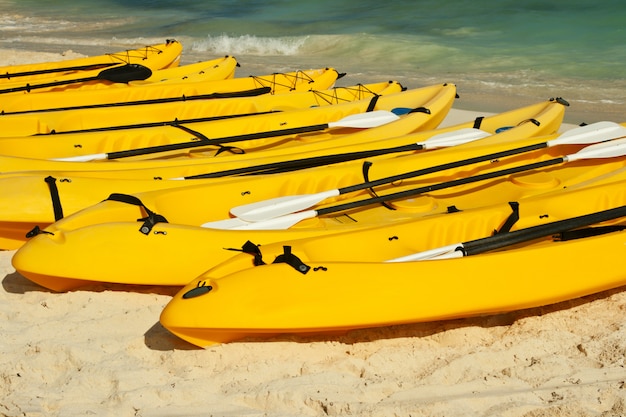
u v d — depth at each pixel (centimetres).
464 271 399
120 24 1680
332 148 596
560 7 1506
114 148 664
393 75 1146
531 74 1112
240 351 387
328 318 376
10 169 556
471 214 475
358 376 372
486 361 381
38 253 429
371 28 1485
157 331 408
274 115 714
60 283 440
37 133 700
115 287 454
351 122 674
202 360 380
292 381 359
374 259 440
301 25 1557
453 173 578
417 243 460
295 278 384
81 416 333
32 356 382
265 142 703
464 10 1555
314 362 385
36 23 1736
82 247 430
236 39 1405
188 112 763
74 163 568
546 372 371
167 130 677
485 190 571
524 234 439
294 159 576
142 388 354
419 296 387
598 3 1506
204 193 507
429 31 1427
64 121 712
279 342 393
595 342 394
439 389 356
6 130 691
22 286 462
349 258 435
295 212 484
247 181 522
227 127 694
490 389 359
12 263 436
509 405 341
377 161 559
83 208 502
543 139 606
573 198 505
